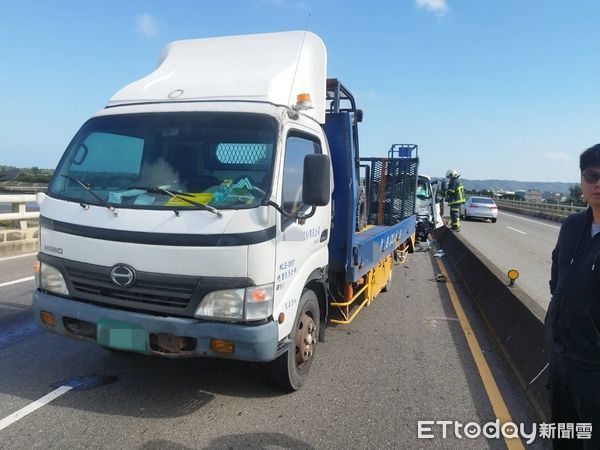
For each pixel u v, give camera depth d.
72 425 3.55
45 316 3.74
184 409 3.87
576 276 2.41
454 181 18.81
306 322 4.30
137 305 3.44
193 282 3.30
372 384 4.56
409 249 12.23
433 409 4.10
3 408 3.76
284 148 3.67
